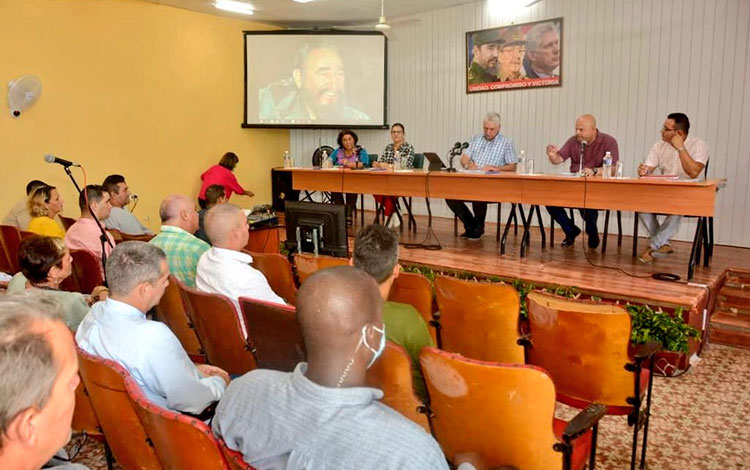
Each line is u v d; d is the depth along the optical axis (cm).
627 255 523
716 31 570
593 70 659
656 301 376
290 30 844
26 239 245
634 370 228
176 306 280
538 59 699
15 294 83
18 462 72
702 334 397
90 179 714
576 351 237
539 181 488
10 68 634
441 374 162
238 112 869
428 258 513
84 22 691
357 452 95
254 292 263
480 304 268
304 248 430
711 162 588
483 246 576
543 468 163
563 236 642
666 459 256
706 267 467
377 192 600
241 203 888
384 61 841
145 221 775
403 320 189
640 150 636
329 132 920
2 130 634
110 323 179
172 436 129
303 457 99
